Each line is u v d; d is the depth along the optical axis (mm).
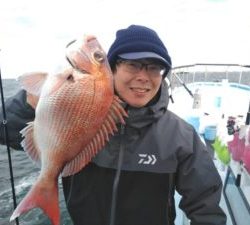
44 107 556
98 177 719
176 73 3104
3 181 3510
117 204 721
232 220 1128
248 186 1015
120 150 703
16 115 696
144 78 629
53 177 563
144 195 718
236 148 1136
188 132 745
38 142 570
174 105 2547
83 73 541
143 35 649
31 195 542
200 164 724
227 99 2754
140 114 688
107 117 559
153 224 732
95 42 551
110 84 556
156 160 706
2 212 2775
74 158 570
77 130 553
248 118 1221
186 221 1156
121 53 639
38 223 2471
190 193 723
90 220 737
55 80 553
